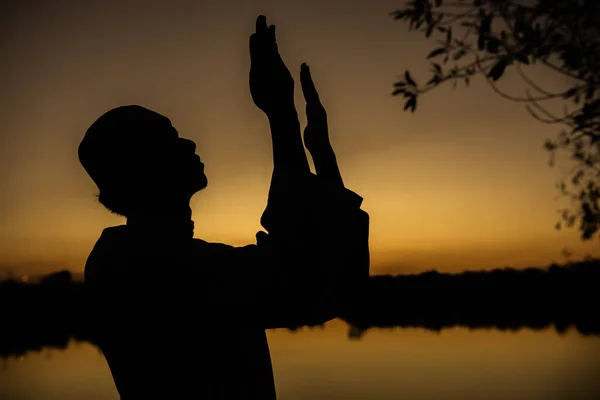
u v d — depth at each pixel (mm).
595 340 17234
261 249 1127
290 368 15258
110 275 1220
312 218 1091
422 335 22688
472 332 22703
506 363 15367
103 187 1259
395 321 27297
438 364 15461
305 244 1085
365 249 1123
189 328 1169
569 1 1358
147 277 1183
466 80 1612
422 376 13836
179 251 1191
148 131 1221
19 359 14164
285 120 1167
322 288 1084
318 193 1106
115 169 1225
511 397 11531
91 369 13977
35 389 11750
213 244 1232
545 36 1402
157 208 1242
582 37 1394
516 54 1441
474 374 14047
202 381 1173
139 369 1207
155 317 1181
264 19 1197
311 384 13172
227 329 1176
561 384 12445
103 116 1252
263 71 1174
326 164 1198
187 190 1261
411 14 1539
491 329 23141
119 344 1224
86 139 1245
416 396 11695
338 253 1087
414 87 1671
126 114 1232
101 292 1234
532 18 1396
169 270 1171
